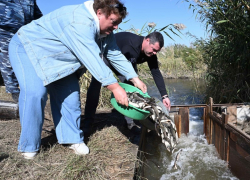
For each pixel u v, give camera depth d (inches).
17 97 121.9
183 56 480.7
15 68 81.2
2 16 106.9
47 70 79.0
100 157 94.6
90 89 112.0
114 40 97.0
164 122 89.6
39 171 80.7
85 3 78.0
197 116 217.5
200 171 126.8
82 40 74.1
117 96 79.0
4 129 117.3
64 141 93.0
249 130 136.0
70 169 81.3
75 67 83.2
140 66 208.2
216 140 145.9
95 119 149.7
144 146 144.0
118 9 74.0
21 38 79.6
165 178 120.3
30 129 84.1
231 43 174.1
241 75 185.8
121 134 121.6
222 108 152.4
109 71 77.7
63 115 92.4
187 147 154.9
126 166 91.3
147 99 92.4
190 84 362.3
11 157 86.9
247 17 166.4
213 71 230.7
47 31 78.3
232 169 122.1
